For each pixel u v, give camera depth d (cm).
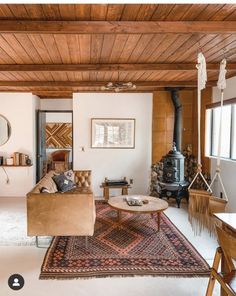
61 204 327
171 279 275
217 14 226
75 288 258
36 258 320
